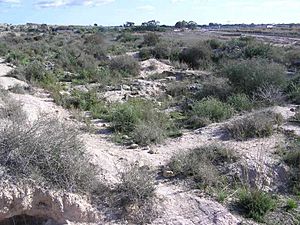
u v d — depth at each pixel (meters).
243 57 24.11
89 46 29.77
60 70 20.98
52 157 6.14
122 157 8.14
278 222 6.24
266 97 12.52
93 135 10.09
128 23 92.12
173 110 13.49
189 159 7.77
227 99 13.54
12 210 5.65
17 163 5.90
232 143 8.98
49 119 8.27
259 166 7.66
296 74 17.69
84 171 6.26
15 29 76.50
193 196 6.66
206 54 25.17
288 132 9.48
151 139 9.54
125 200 6.11
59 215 5.80
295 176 7.50
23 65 21.52
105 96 15.19
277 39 45.62
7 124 6.78
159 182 7.20
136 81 18.77
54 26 94.38
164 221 5.91
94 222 5.82
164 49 27.12
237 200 6.70
